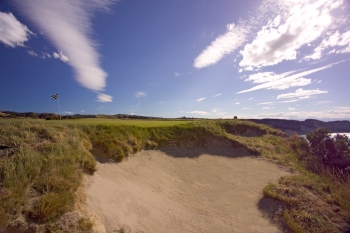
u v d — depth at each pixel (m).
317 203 7.44
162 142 12.15
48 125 8.44
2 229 4.00
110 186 7.24
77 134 8.63
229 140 14.07
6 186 4.82
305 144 15.28
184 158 11.72
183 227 6.36
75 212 4.80
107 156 9.04
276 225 6.59
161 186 8.84
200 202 8.12
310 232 6.07
